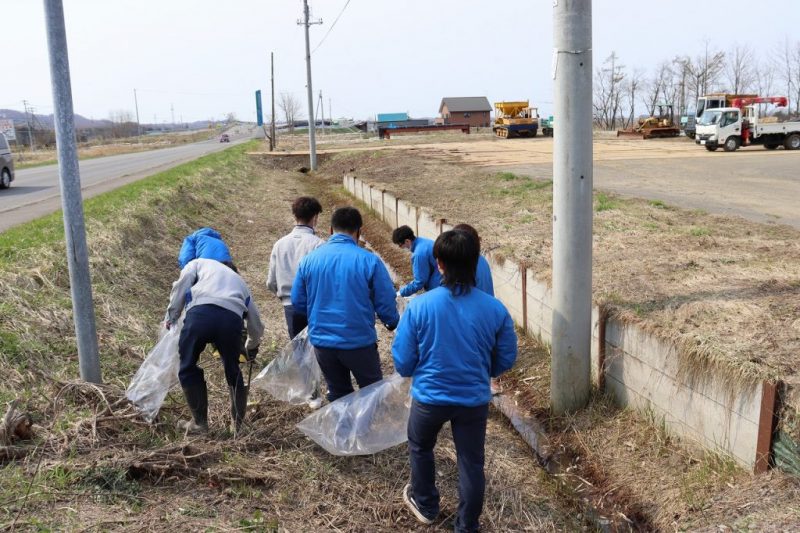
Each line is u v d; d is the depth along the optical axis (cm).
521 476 478
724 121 3228
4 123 4647
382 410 433
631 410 516
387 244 1369
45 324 577
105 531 333
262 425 491
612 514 430
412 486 393
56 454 398
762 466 380
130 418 450
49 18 437
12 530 321
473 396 345
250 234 1439
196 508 370
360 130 10262
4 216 1348
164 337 475
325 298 439
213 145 7569
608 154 3069
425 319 346
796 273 650
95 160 4291
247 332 496
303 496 405
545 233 970
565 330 536
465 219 1150
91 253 816
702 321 500
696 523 373
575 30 493
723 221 1088
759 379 385
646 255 764
